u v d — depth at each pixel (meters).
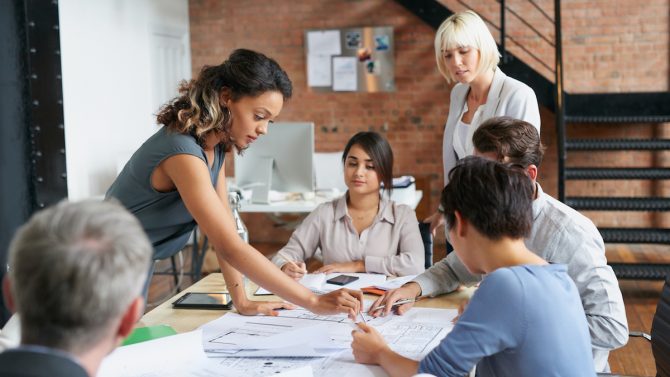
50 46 3.11
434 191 6.64
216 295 2.09
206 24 6.81
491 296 1.30
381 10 6.52
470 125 3.01
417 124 6.60
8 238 2.98
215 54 6.83
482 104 3.02
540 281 1.32
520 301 1.29
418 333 1.72
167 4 6.35
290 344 1.60
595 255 1.80
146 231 1.79
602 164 6.51
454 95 3.21
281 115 6.80
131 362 1.46
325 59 6.65
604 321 1.76
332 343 1.65
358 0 6.55
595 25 6.40
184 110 1.69
